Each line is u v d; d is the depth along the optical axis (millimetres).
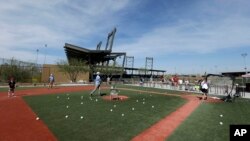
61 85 36594
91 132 7602
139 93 23531
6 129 7938
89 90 25969
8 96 18219
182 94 23766
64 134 7348
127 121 9320
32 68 41469
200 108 13578
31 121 9164
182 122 9391
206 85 18719
